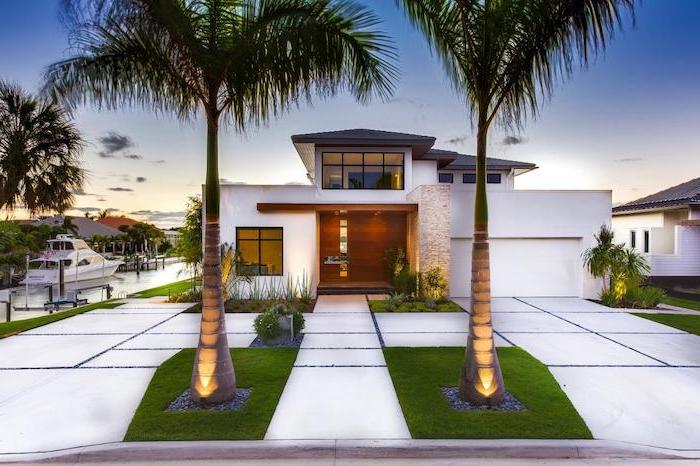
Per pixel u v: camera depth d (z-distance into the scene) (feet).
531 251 43.91
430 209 40.73
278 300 40.22
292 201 44.75
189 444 12.63
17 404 16.08
